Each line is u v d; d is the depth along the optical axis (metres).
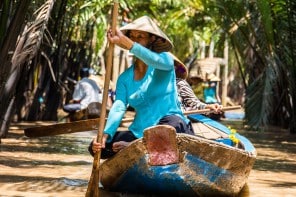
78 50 17.98
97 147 5.31
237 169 5.82
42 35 7.77
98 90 14.39
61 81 16.39
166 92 5.84
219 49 20.58
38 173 7.11
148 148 5.43
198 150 5.45
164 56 5.58
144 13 19.00
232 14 16.25
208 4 16.77
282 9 15.11
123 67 24.05
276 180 7.50
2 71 7.87
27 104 15.12
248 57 18.30
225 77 27.62
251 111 15.40
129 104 5.92
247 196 6.28
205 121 7.34
